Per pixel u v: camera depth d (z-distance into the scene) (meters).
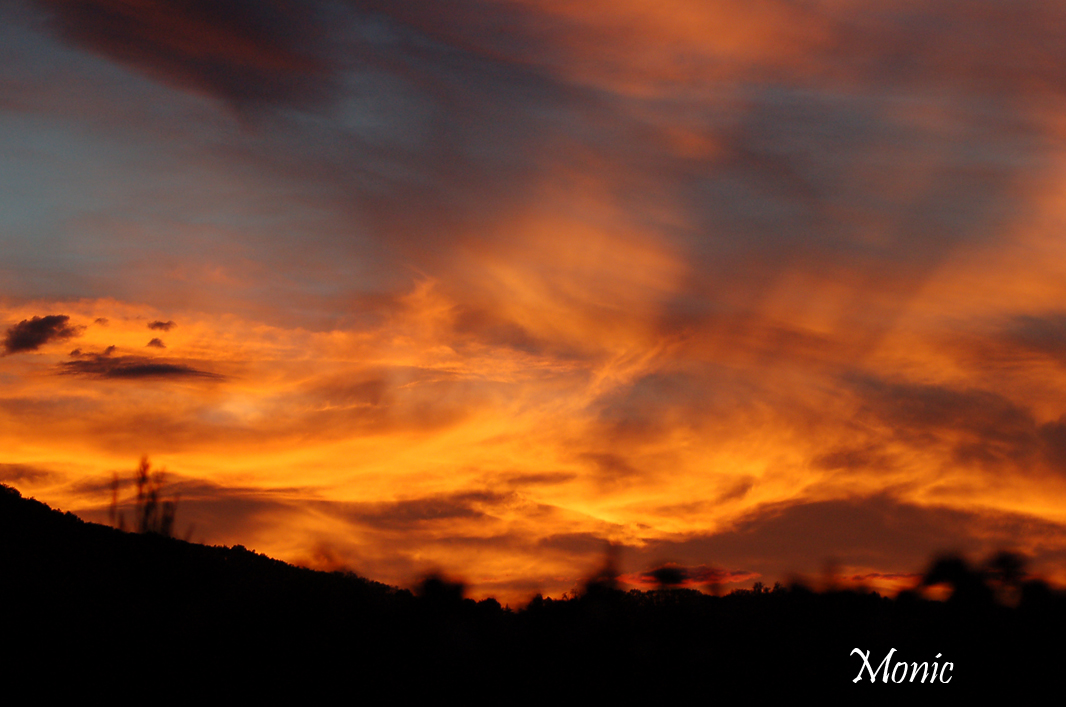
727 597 24.61
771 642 20.42
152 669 20.53
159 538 32.94
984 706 16.12
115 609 24.70
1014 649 17.97
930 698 16.88
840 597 22.25
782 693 17.61
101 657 20.88
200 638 23.25
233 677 20.56
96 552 30.45
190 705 18.73
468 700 19.09
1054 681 16.67
